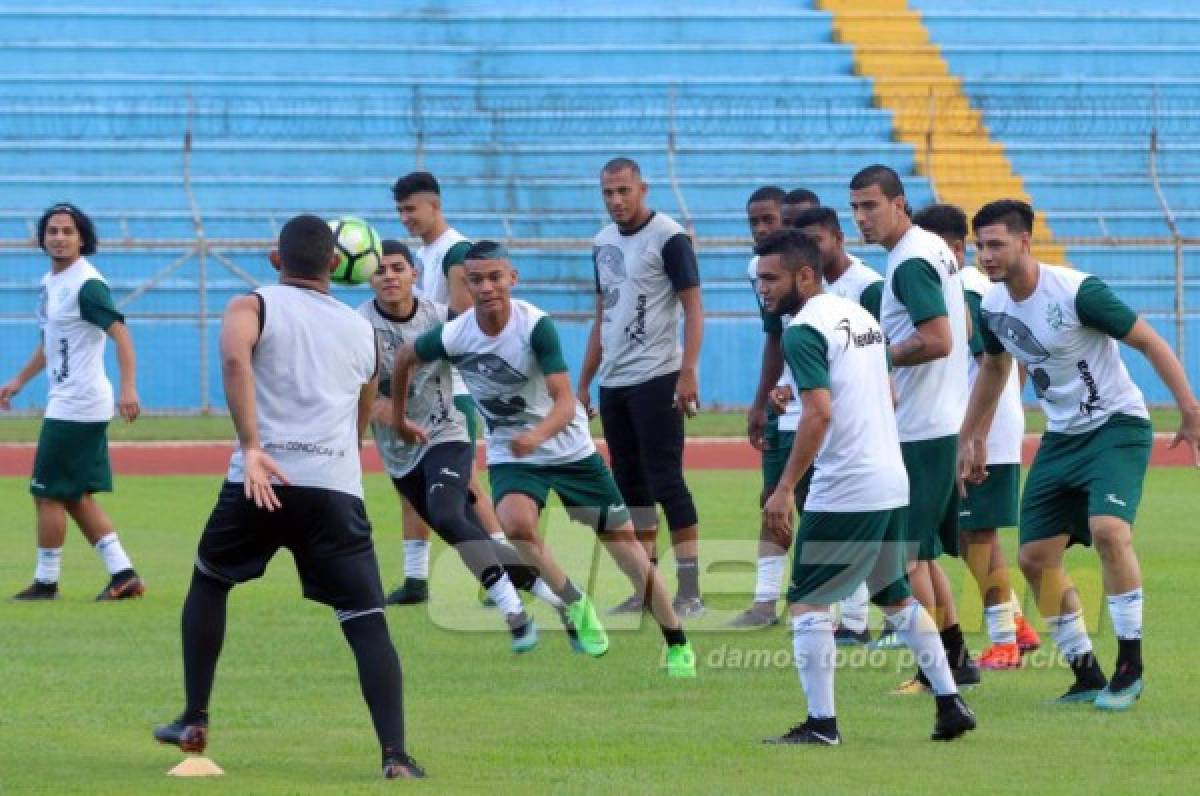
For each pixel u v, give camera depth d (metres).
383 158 63.00
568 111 65.38
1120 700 16.64
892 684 18.02
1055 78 68.56
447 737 15.38
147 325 54.88
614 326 22.92
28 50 64.94
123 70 65.50
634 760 14.42
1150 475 39.72
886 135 66.06
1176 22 72.69
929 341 17.08
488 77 67.44
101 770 14.06
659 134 65.00
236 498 13.88
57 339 23.42
